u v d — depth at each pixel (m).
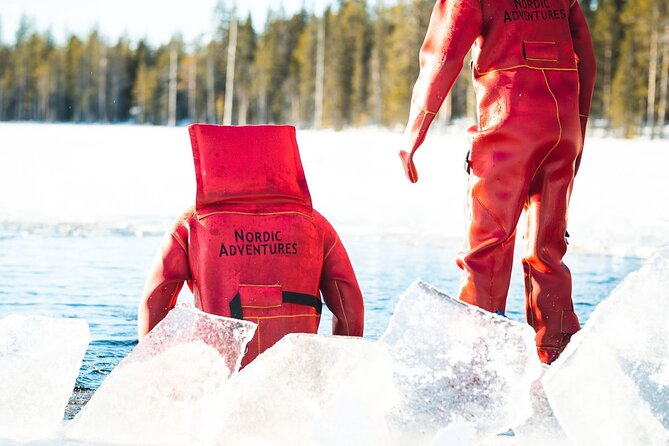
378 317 4.36
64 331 2.14
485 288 2.87
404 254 6.79
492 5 2.89
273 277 2.68
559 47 2.94
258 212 2.73
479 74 2.94
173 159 19.41
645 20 61.47
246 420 2.08
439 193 11.83
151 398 2.09
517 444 2.07
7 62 96.00
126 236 7.76
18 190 11.37
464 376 1.93
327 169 16.11
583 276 5.88
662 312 1.92
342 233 8.09
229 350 2.12
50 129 46.75
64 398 2.13
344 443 1.92
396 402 1.94
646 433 1.88
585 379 1.90
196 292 2.72
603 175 15.03
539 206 2.96
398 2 70.69
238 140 2.76
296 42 84.38
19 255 6.47
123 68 91.75
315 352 2.11
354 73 73.62
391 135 42.50
